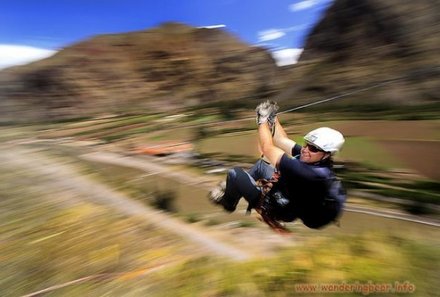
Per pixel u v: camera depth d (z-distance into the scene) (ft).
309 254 17.63
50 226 26.32
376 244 18.04
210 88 348.38
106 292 16.83
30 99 339.98
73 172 56.49
